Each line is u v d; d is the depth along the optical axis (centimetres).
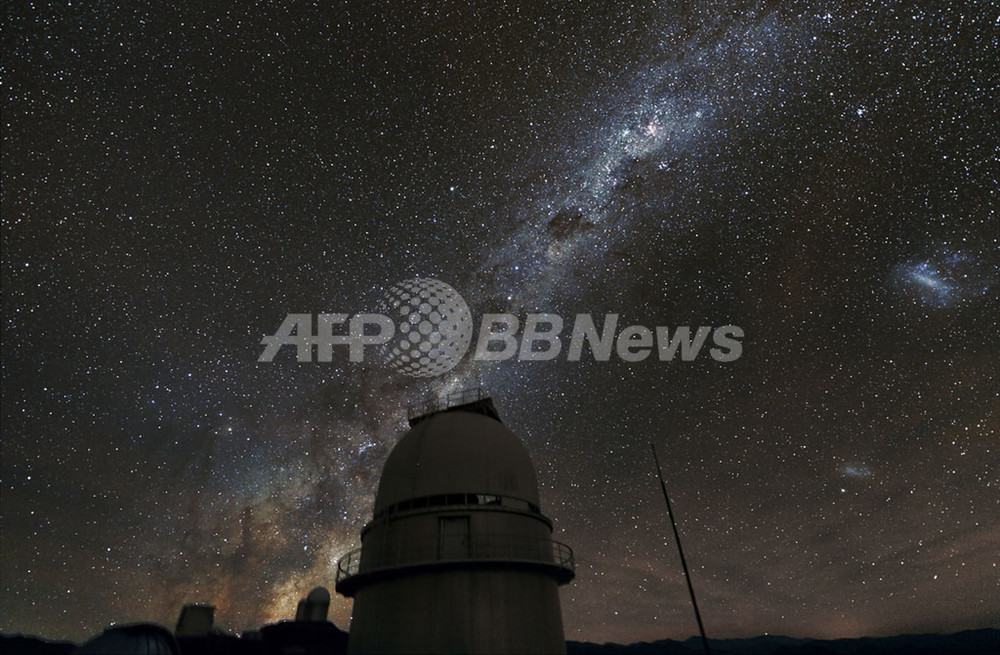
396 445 2094
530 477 1988
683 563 1703
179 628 1912
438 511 1730
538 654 1545
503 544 1680
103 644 1559
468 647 1482
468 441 1939
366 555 1802
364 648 1603
